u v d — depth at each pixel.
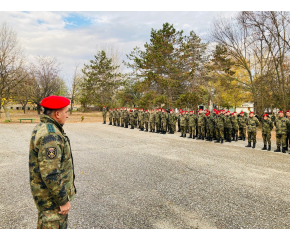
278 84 18.86
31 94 27.66
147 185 4.85
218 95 27.91
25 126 16.06
